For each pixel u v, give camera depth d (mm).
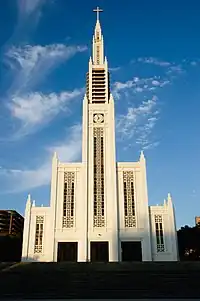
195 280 41031
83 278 42531
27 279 42031
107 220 75625
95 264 52344
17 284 39844
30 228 75562
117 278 42438
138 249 74250
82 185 78625
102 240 74062
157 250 74688
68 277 43062
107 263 53031
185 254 107750
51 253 72500
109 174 79438
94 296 34594
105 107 86562
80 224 75250
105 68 93000
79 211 76500
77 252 73312
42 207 77312
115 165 79875
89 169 80000
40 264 52531
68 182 79062
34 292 36531
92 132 83875
